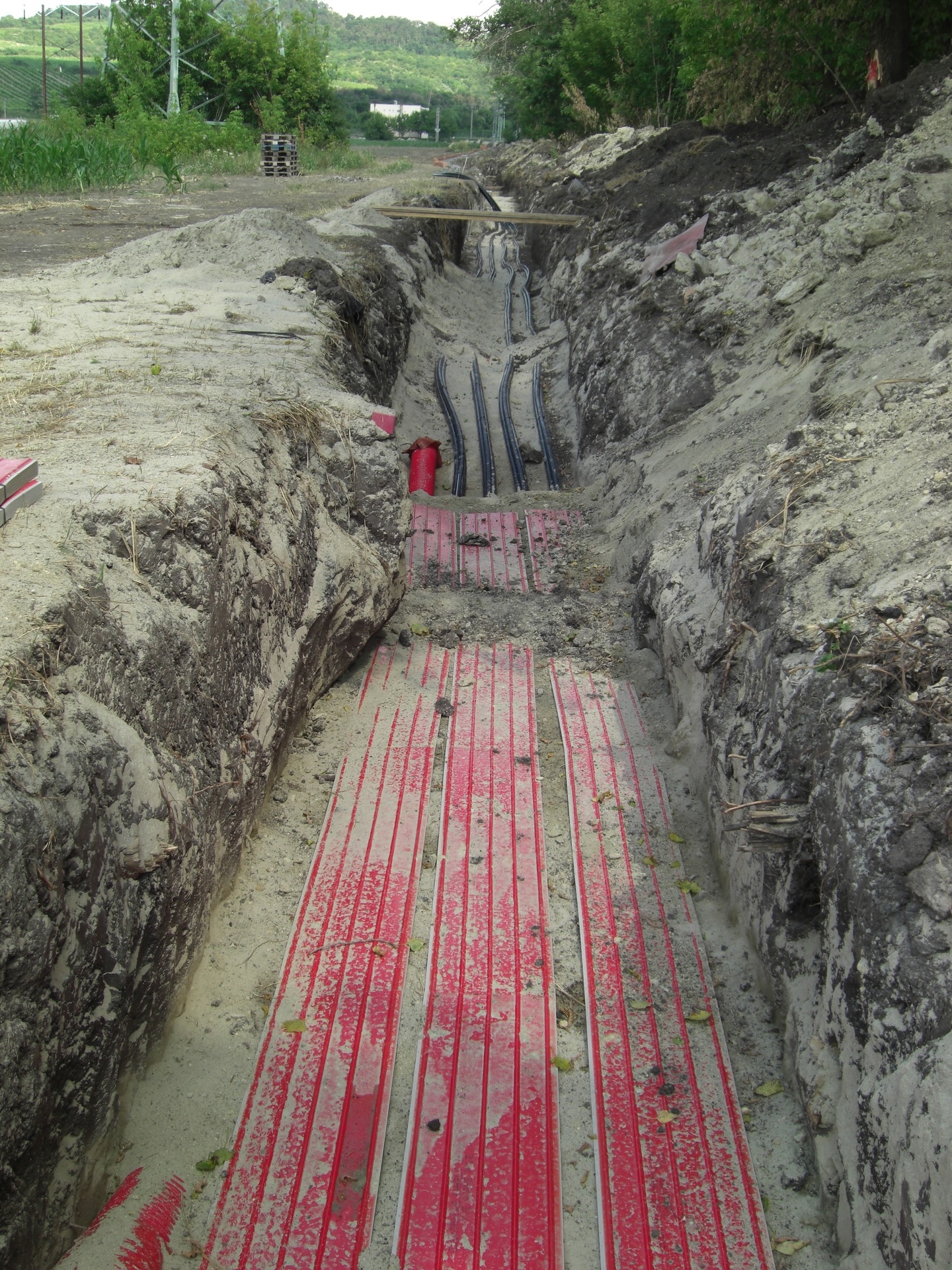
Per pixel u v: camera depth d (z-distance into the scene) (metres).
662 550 7.11
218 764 4.38
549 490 10.55
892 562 4.51
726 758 4.90
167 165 20.98
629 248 14.21
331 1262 3.23
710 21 15.19
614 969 4.38
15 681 3.10
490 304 18.67
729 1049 4.01
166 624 4.05
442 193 22.11
